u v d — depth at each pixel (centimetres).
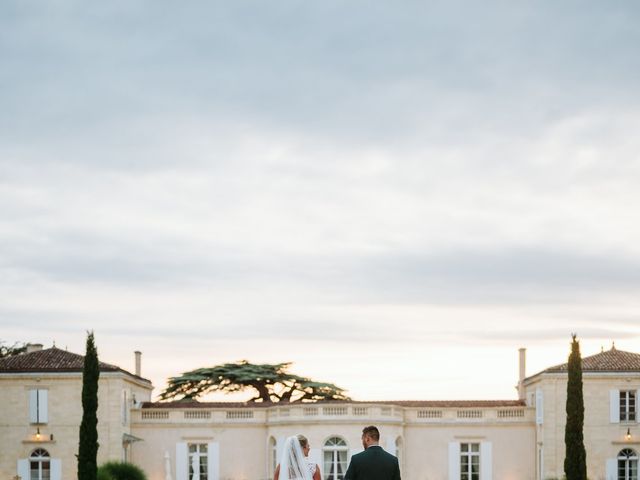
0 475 6719
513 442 7044
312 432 6756
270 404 7356
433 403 7319
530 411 7069
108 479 6066
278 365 9756
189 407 7250
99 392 6788
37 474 6744
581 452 5962
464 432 7056
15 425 6762
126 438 6856
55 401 6775
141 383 7444
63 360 6888
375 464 1755
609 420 6731
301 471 1992
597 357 6912
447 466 7025
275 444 6975
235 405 7338
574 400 6016
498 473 7012
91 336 6091
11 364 6850
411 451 7050
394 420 6869
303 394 9806
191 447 7125
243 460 7081
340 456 6738
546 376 6788
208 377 9662
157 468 7088
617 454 6712
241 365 9756
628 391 6769
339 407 6781
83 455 5950
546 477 6712
